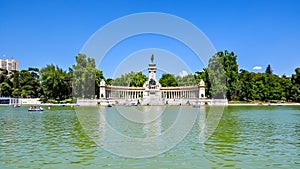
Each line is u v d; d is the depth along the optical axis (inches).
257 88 6058.1
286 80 6535.4
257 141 1196.5
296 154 944.9
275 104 5369.1
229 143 1152.8
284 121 2087.8
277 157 904.9
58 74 5502.0
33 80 6254.9
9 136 1338.6
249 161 855.7
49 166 807.7
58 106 4542.3
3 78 6259.8
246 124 1877.5
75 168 788.6
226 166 804.0
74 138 1275.8
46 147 1069.1
